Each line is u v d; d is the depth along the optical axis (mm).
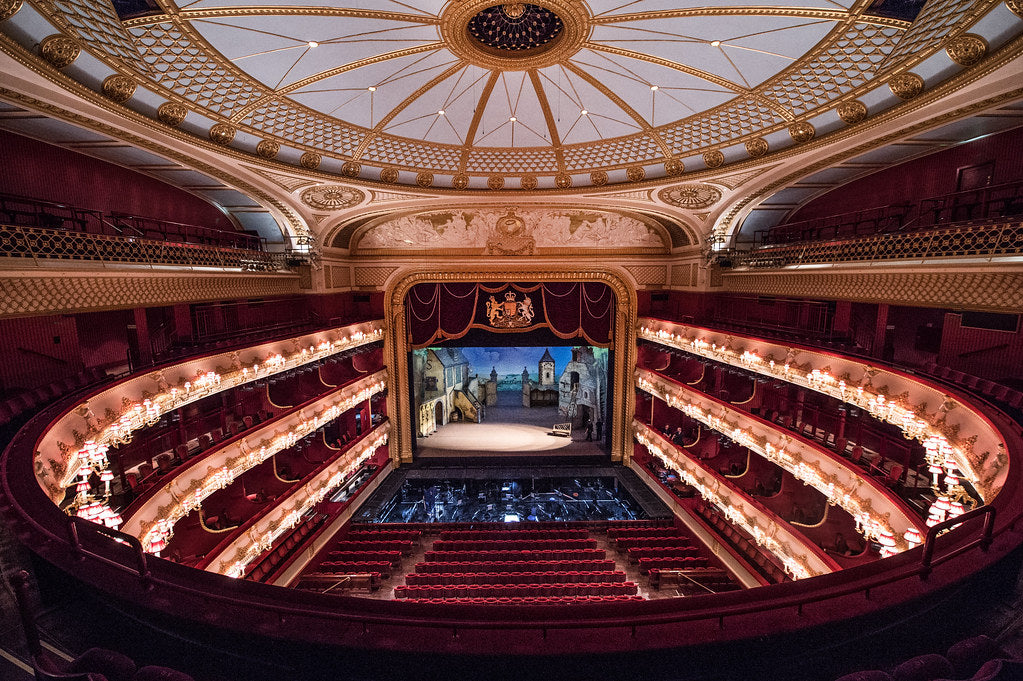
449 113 12953
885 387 9117
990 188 8844
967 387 8242
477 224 19734
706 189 14945
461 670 3457
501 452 22766
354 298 20734
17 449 5895
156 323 13508
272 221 17125
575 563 13969
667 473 19516
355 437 18703
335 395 16547
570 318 21484
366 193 15492
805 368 11383
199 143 10734
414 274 20438
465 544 15672
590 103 12586
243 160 11977
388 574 13977
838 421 12133
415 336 21500
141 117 9281
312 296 17938
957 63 7785
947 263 8570
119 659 3180
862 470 9250
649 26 9469
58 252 8164
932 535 3758
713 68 10406
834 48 8812
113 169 11789
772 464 15508
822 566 9812
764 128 11617
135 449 10672
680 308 19656
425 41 10125
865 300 10898
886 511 8375
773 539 11508
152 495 8891
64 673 3031
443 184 15891
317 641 3408
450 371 27125
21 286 7496
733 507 13203
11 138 9547
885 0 7441
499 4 9070
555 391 30438
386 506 18906
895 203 12477
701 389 17312
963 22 7109
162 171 12531
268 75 9984
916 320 12570
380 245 20094
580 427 25969
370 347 20328
